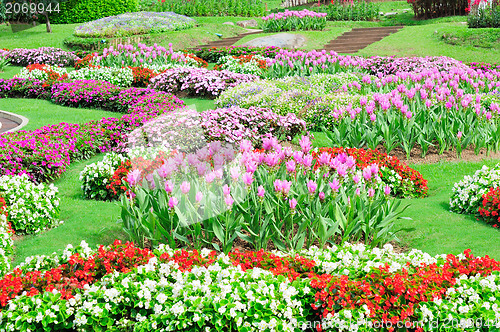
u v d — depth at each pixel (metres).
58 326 4.14
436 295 4.20
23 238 6.88
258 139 10.45
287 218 5.88
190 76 16.27
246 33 27.84
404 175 8.39
